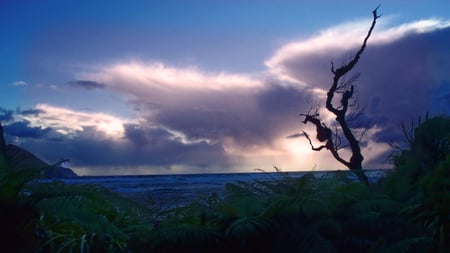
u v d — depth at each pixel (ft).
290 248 12.14
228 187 14.53
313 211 13.04
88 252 12.37
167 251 12.44
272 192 14.82
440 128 19.16
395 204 14.61
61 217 11.28
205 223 13.57
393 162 21.24
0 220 10.62
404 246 12.34
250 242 12.61
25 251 10.86
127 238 11.99
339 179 15.53
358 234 13.42
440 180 14.26
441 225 13.38
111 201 13.61
